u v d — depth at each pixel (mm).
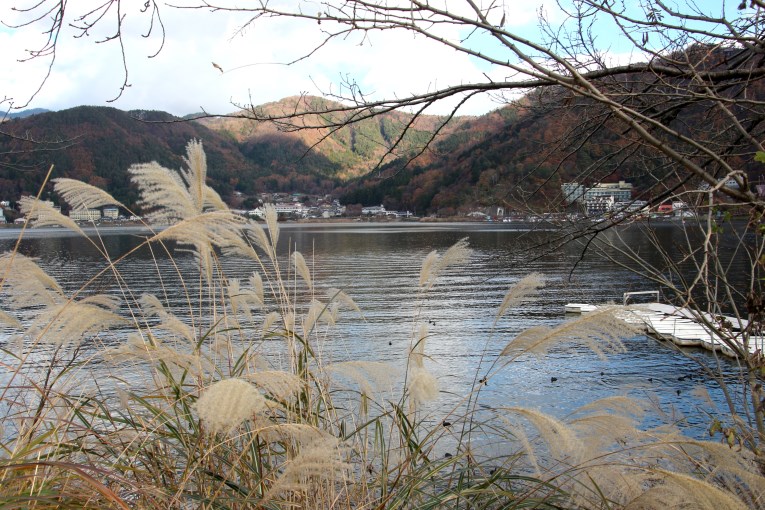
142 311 3414
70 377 3293
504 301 3541
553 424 2568
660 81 3562
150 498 2795
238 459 2934
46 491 2553
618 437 2971
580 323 3098
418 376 2809
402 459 3521
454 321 21797
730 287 4184
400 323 21375
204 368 3514
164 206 3328
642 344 16578
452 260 3990
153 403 3496
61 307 2969
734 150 4109
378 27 2971
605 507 3074
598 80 3824
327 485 3168
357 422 4039
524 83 3227
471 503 3090
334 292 4273
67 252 60781
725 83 3539
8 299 3137
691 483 2436
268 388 2455
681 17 3342
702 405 9281
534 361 14523
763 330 3918
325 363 3963
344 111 3648
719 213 3775
